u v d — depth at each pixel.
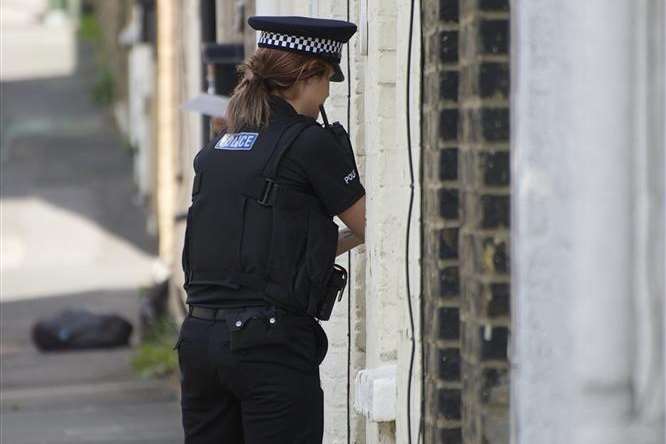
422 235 15.67
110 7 117.12
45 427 35.44
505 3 12.98
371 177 19.58
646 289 11.11
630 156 11.17
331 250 16.17
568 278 11.56
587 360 11.32
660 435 11.10
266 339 15.77
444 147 14.76
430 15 15.18
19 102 114.75
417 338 16.02
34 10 165.50
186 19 49.59
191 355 16.28
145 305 52.66
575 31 11.49
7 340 55.09
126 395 40.94
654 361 11.08
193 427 16.78
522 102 11.99
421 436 15.66
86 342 51.78
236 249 15.88
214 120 29.23
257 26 16.44
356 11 21.41
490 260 13.04
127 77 98.25
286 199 15.85
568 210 11.57
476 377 13.25
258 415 15.98
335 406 22.19
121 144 99.44
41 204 84.81
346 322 22.02
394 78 19.16
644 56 11.09
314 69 16.39
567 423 11.52
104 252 75.75
